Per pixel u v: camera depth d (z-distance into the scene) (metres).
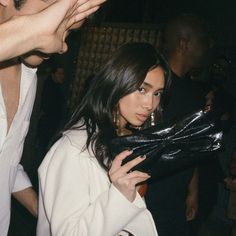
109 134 1.36
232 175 3.88
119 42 5.73
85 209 1.24
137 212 1.24
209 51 2.11
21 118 1.36
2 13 1.07
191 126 1.27
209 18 5.33
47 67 4.92
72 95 6.37
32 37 0.69
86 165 1.29
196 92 2.09
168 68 1.43
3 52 0.67
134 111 1.38
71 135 1.34
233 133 5.05
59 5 0.71
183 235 2.10
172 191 1.97
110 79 1.36
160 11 5.76
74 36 6.26
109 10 5.89
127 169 1.21
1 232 1.47
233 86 5.04
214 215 5.23
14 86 1.31
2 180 1.37
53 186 1.29
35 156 5.06
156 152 1.25
